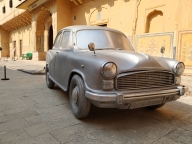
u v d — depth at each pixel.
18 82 6.02
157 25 8.03
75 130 2.46
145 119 2.94
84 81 2.58
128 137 2.31
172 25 7.28
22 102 3.70
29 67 11.07
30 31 21.03
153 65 2.61
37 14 16.75
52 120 2.79
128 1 9.13
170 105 3.76
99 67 2.36
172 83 2.82
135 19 8.71
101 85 2.36
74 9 13.22
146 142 2.19
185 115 3.16
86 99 2.64
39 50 17.92
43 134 2.32
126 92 2.32
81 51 3.20
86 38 3.49
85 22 12.25
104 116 3.03
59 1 12.95
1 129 2.45
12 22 23.84
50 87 5.00
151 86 2.56
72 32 3.70
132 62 2.51
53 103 3.68
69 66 3.16
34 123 2.66
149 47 8.02
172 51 7.14
